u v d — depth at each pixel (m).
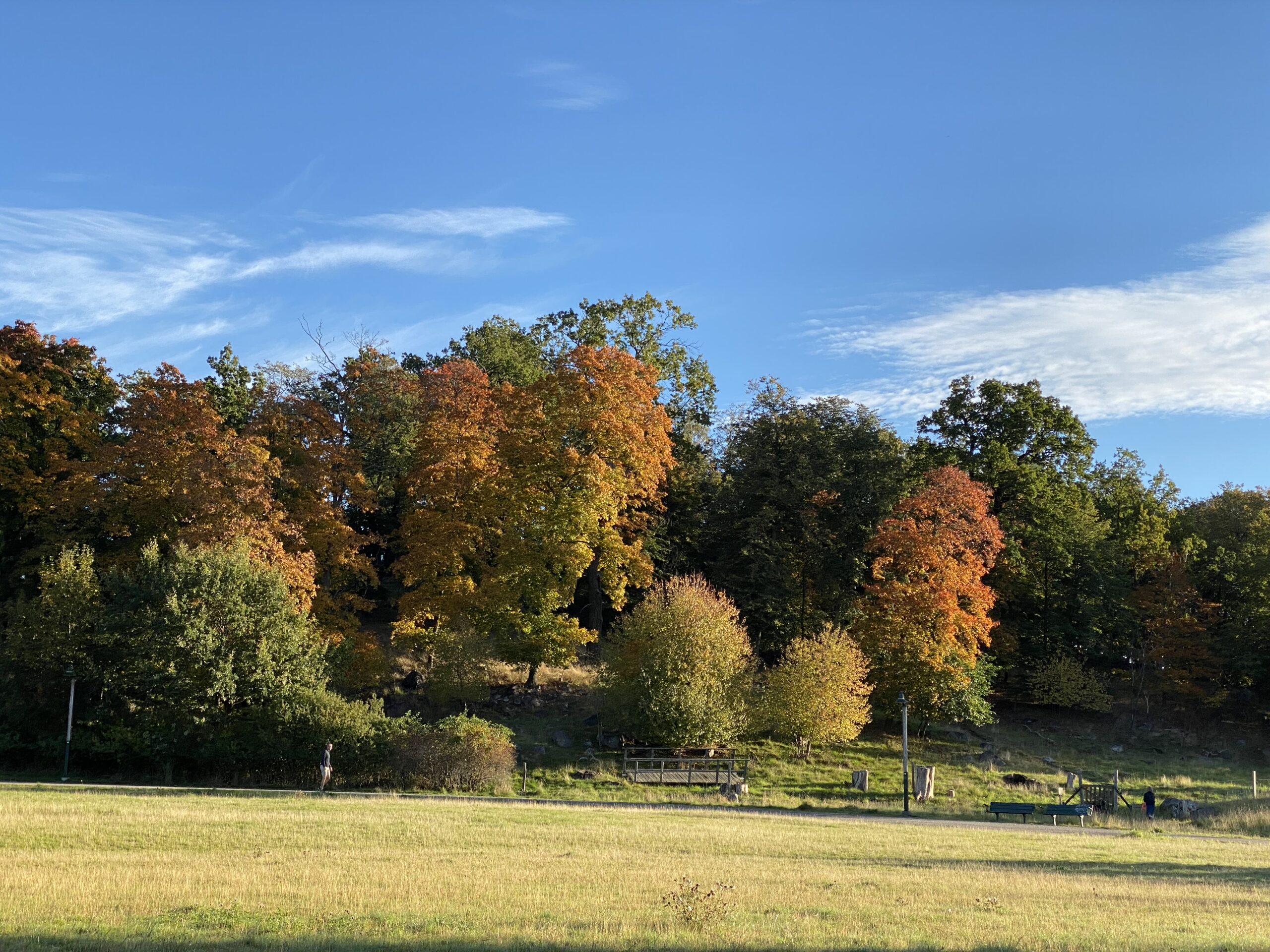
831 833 26.73
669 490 61.25
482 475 46.84
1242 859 23.78
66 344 52.69
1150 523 64.81
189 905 13.80
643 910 14.21
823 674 45.06
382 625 57.81
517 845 21.27
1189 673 54.81
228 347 62.53
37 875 15.45
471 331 69.81
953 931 13.26
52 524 47.25
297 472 47.00
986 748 48.81
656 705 42.19
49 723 39.38
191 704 36.56
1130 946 12.40
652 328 66.31
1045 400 64.19
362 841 20.98
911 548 48.66
